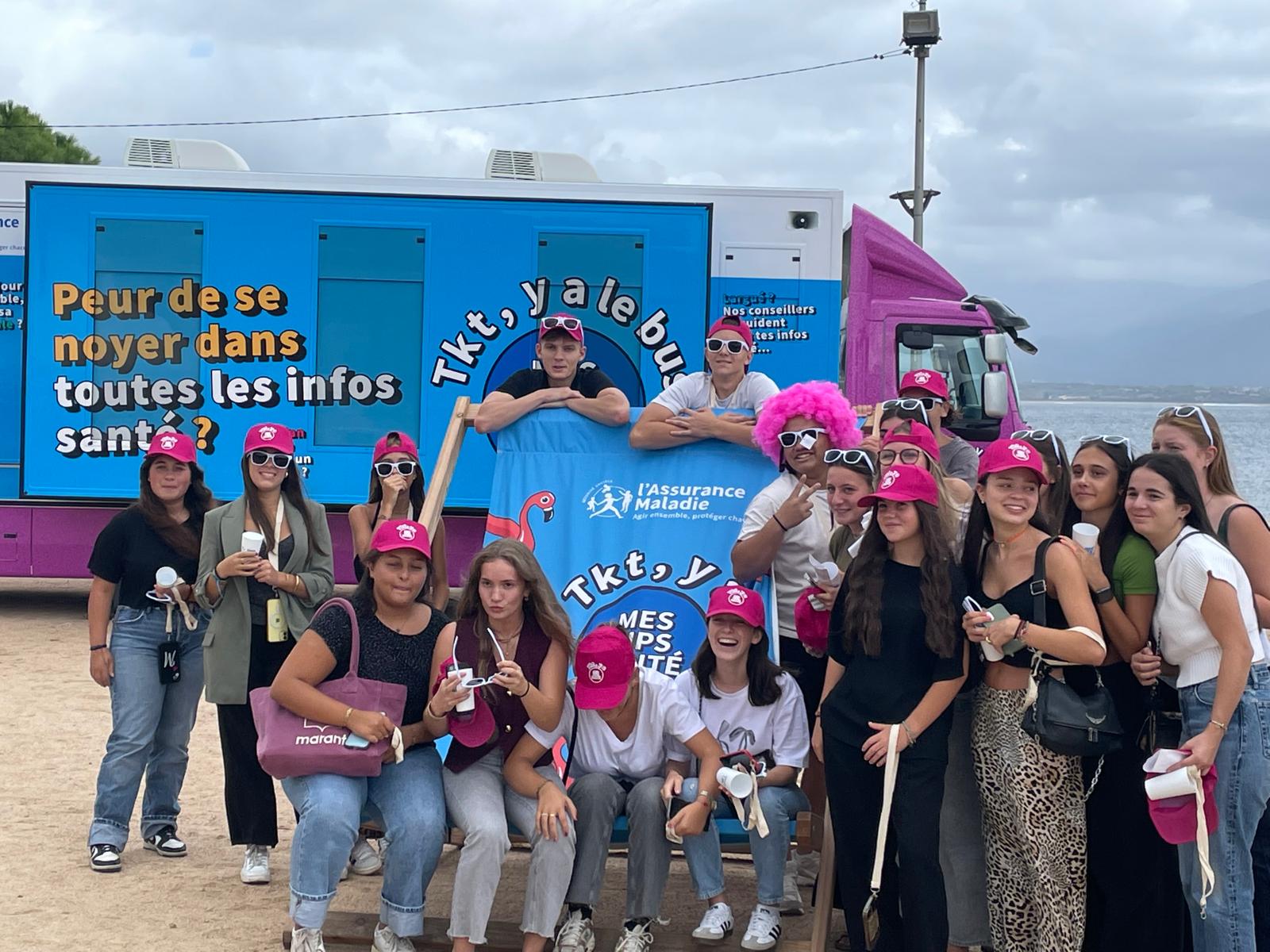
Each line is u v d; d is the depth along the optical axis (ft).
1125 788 14.88
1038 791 14.33
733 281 37.04
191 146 37.37
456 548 37.06
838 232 37.11
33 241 36.32
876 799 14.75
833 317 37.14
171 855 19.81
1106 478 15.24
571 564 19.71
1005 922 14.92
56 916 17.13
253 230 36.40
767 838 15.99
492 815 15.35
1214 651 13.79
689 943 16.11
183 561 19.19
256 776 18.54
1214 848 13.65
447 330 36.50
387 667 15.78
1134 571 14.51
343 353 36.50
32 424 36.45
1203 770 13.29
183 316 36.37
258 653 18.33
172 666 19.22
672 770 16.12
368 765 15.29
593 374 21.71
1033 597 14.24
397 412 36.63
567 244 36.37
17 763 24.66
